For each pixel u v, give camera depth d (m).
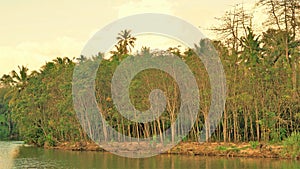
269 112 63.78
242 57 72.31
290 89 64.25
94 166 55.47
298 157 55.56
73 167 55.22
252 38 75.12
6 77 113.19
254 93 66.81
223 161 56.19
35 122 96.12
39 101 93.38
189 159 59.56
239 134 71.12
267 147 59.75
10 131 133.62
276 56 73.50
